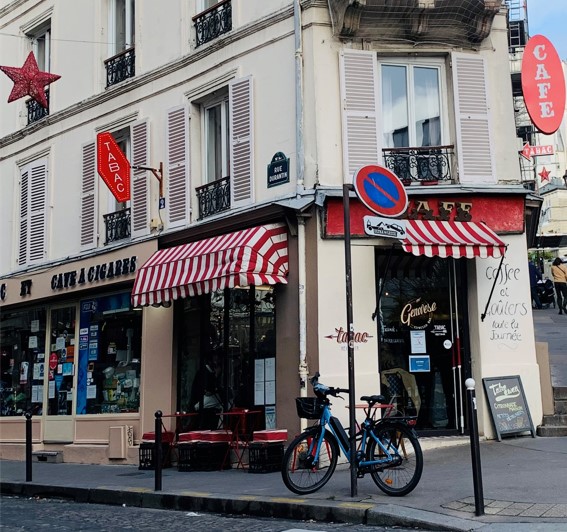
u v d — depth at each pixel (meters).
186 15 14.19
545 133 12.57
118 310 14.94
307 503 7.85
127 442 13.95
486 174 12.00
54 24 17.42
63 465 14.43
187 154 13.82
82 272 15.34
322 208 11.39
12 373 17.45
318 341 11.17
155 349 13.79
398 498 7.82
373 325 11.38
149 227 14.32
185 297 12.60
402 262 11.97
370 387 11.19
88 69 16.36
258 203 12.43
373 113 11.94
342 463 10.63
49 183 17.08
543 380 11.91
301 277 11.45
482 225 11.54
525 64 12.71
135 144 14.84
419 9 11.71
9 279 17.58
